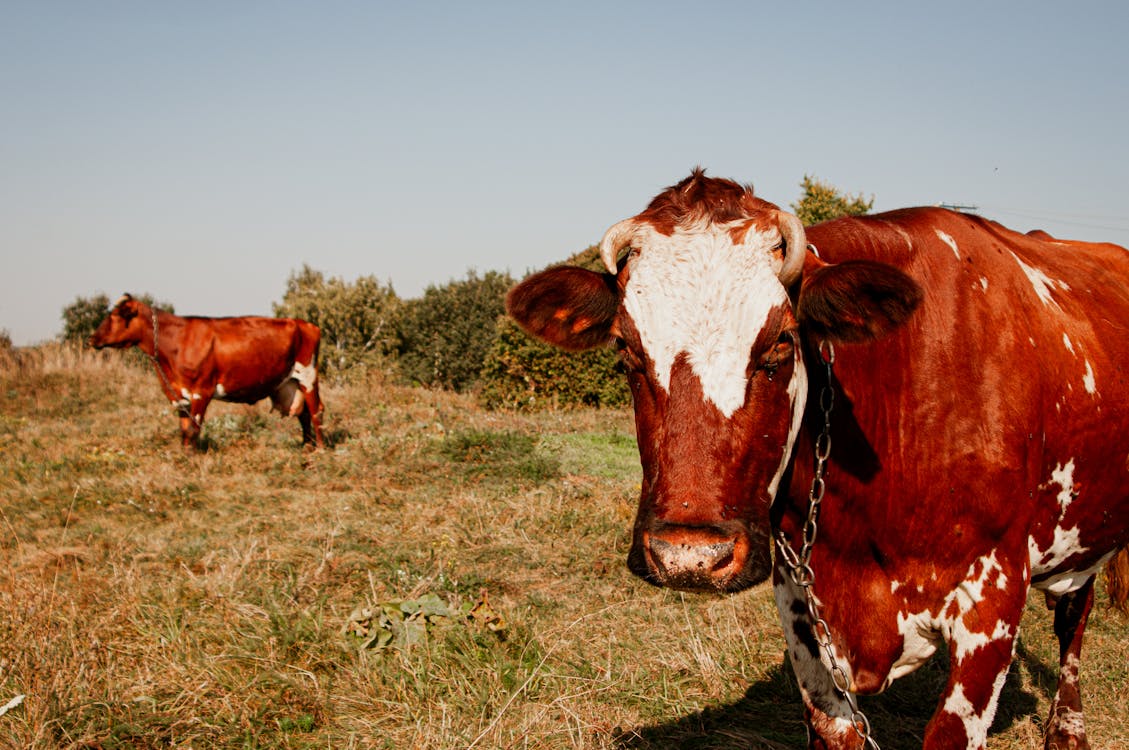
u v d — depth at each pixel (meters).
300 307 22.05
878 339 2.48
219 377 11.65
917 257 3.01
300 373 12.01
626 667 4.59
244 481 9.27
